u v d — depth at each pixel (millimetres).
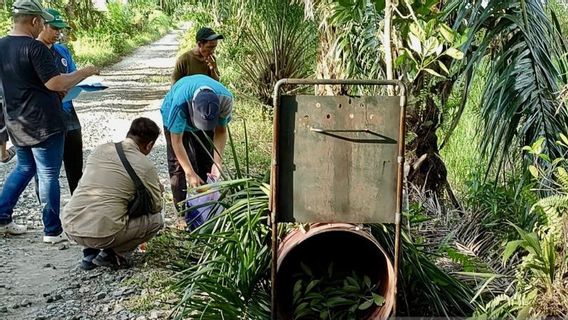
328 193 3418
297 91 9953
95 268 5066
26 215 6551
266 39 12023
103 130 11742
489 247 4828
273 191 3404
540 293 3514
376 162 3396
